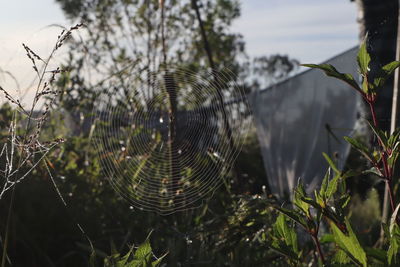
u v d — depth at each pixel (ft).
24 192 11.11
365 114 11.62
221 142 12.72
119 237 11.04
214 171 12.56
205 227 10.52
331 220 5.49
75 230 11.11
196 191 12.28
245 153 22.90
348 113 17.29
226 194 13.69
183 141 12.77
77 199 12.00
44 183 11.57
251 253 9.82
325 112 17.56
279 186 18.51
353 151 17.21
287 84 18.78
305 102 18.28
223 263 9.53
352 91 17.38
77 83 14.71
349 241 5.16
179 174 12.46
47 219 11.03
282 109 18.63
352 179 14.75
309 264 8.61
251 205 10.33
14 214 10.73
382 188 12.71
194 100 12.53
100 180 13.34
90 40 22.72
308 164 17.30
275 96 19.06
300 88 18.42
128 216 11.80
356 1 13.24
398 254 5.39
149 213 11.84
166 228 11.13
